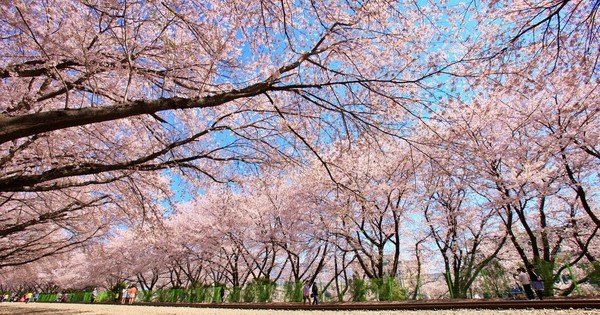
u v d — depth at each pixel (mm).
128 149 7902
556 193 12711
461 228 15281
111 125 7613
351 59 5418
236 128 6434
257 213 21484
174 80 5770
